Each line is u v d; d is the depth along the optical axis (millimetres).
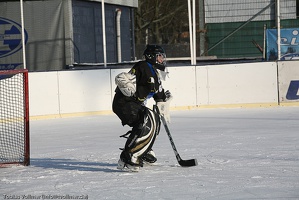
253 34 51594
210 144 19719
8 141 20422
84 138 23250
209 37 52656
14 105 25844
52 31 42594
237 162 15734
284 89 33781
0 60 43094
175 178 13719
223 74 33969
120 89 14461
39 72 32156
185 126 25953
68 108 32781
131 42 50156
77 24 43438
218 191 12109
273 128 23812
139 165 14719
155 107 15156
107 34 46812
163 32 79000
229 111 32344
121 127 26891
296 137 20625
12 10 42781
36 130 27047
